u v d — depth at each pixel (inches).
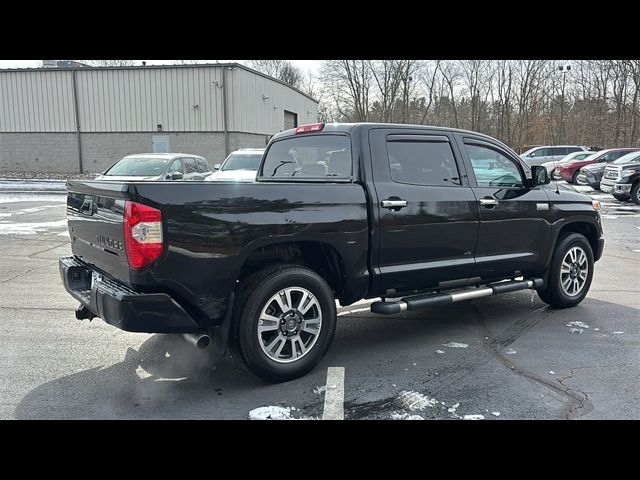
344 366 173.8
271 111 1277.1
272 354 156.7
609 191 705.0
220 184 146.1
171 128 1080.8
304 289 160.4
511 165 219.8
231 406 145.4
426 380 162.2
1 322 220.5
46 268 322.0
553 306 241.0
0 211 590.6
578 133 1763.0
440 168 195.0
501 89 1925.4
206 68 1045.8
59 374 167.6
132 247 135.6
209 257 144.2
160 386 158.7
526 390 154.6
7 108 1141.7
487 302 255.3
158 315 139.6
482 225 201.8
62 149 1135.6
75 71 1098.1
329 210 163.8
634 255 376.2
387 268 179.0
